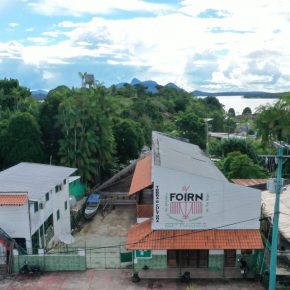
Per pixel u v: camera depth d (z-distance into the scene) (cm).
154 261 3331
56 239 4250
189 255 3341
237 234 3281
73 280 3206
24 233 3491
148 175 4100
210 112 18300
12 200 3397
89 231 4800
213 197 3294
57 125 6228
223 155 7806
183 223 3328
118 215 5391
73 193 5641
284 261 3209
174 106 17688
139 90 19538
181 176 3269
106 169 7338
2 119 7588
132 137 7975
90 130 6162
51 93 7188
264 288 3017
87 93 6638
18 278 3256
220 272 3272
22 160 6044
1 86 10150
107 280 3203
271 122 5153
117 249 4131
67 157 6053
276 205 2467
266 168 6325
